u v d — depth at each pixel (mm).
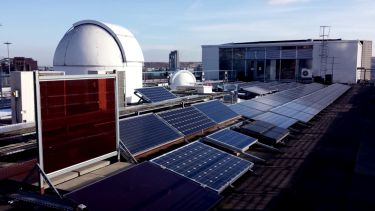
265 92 45531
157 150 15922
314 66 84188
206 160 14586
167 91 27812
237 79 90438
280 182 15344
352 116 35844
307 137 25172
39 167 10250
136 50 30281
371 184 15438
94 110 12594
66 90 11336
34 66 60031
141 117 17016
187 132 18359
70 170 11617
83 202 9242
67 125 11445
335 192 14414
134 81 29938
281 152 20391
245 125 22797
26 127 14555
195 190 11797
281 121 27016
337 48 82438
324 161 18844
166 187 11359
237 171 14609
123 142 14242
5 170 11766
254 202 13023
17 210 9859
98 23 29062
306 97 43375
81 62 27891
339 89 64688
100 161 13328
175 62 85688
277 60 87375
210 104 24375
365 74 94750
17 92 15484
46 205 9383
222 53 92938
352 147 22219
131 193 10367
